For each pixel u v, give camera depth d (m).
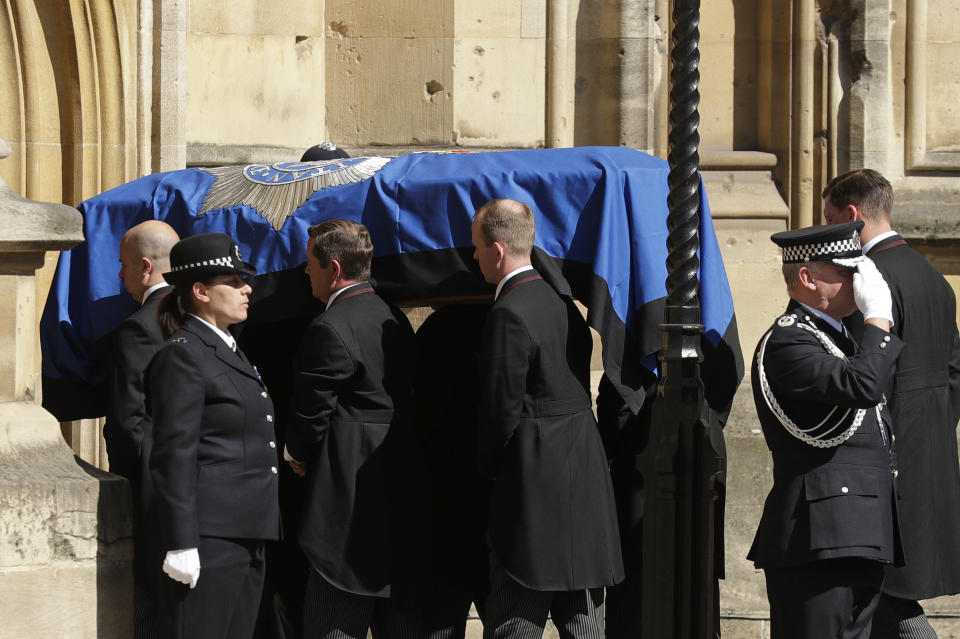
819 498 14.30
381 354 14.70
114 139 21.44
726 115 24.20
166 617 13.67
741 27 24.14
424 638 15.31
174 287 14.43
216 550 13.63
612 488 14.80
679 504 12.74
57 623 14.02
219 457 13.75
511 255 14.25
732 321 15.20
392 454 14.68
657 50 23.50
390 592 14.55
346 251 14.71
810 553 14.23
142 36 21.69
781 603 14.68
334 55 23.36
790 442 14.60
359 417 14.61
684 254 12.73
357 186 15.66
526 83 23.05
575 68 23.20
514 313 13.95
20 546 13.81
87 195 21.33
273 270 15.68
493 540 14.38
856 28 23.59
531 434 14.14
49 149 21.14
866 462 14.43
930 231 23.23
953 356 16.78
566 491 14.20
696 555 12.77
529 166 15.22
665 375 12.82
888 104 23.81
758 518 20.67
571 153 15.48
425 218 15.27
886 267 16.20
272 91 22.92
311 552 14.48
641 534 15.62
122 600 14.48
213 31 22.44
